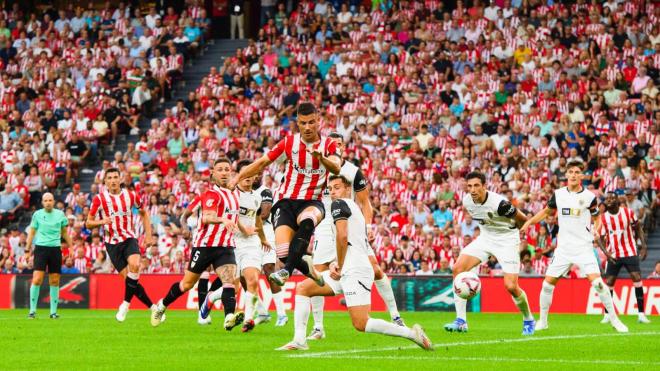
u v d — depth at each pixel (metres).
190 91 44.69
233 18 48.03
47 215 24.30
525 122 36.12
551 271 19.62
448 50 40.62
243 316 17.47
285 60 42.62
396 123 37.69
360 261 13.06
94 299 30.44
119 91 42.50
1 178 38.59
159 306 18.70
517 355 13.77
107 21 48.06
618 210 23.78
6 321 22.36
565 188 19.62
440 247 31.12
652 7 40.41
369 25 43.00
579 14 40.81
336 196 13.30
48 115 41.81
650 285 27.52
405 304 29.08
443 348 14.68
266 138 37.75
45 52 45.88
